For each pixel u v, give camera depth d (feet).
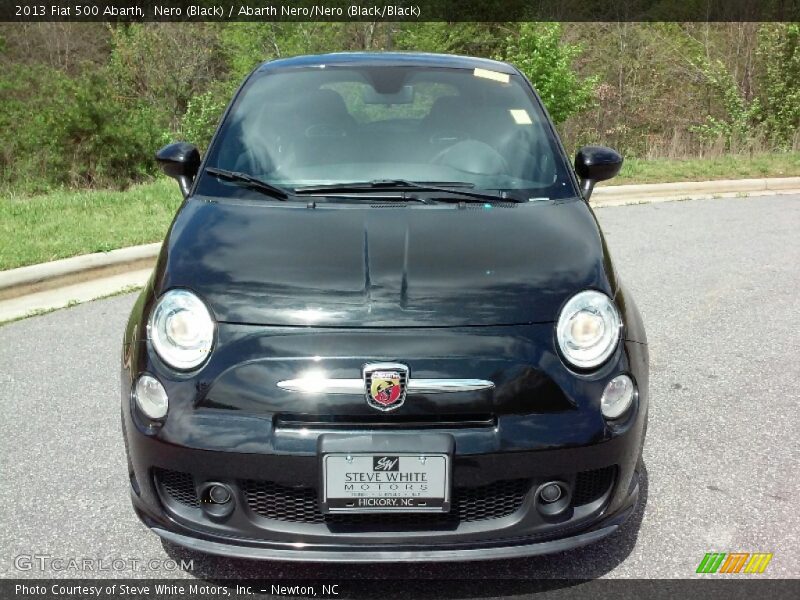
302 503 7.98
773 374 14.97
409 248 8.89
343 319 7.92
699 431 12.57
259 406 7.69
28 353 15.44
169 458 7.88
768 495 10.68
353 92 12.16
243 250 8.85
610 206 31.91
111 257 20.44
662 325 17.67
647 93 66.64
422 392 7.64
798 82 55.57
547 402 7.85
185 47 75.10
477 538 7.92
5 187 43.91
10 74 58.08
